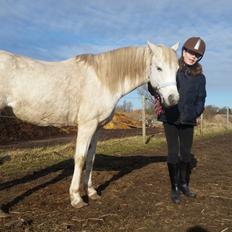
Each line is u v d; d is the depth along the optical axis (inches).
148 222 163.9
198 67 191.3
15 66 172.4
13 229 151.6
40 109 178.4
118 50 192.4
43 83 175.9
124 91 193.9
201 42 186.7
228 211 182.1
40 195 204.5
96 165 301.3
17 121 578.2
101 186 226.8
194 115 192.2
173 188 199.0
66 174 265.0
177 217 171.6
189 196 205.8
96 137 203.6
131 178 251.9
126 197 204.2
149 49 191.8
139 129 783.1
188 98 188.1
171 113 191.3
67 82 181.5
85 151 187.6
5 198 196.7
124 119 940.0
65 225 157.6
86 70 187.3
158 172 275.4
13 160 315.6
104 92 187.3
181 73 189.9
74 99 183.8
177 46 197.0
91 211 178.4
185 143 201.6
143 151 405.7
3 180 243.4
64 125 190.4
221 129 833.5
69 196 203.8
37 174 264.8
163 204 191.8
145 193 213.0
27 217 167.6
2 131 524.4
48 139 534.0
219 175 270.5
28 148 399.9
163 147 446.6
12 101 173.0
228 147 466.0
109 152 384.8
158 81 183.9
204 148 448.1
